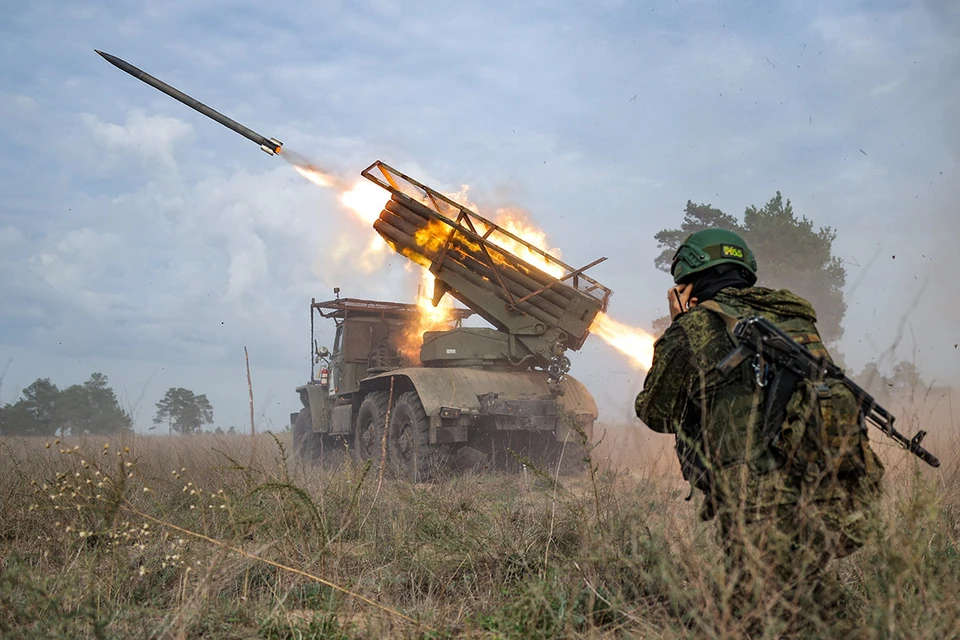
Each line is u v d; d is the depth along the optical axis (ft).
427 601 11.59
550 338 33.94
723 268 10.03
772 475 8.66
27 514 16.38
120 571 11.98
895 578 8.67
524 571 12.73
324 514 14.93
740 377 9.04
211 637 10.30
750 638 8.39
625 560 10.55
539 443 34.86
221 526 14.43
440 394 33.06
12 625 10.18
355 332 42.57
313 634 10.27
